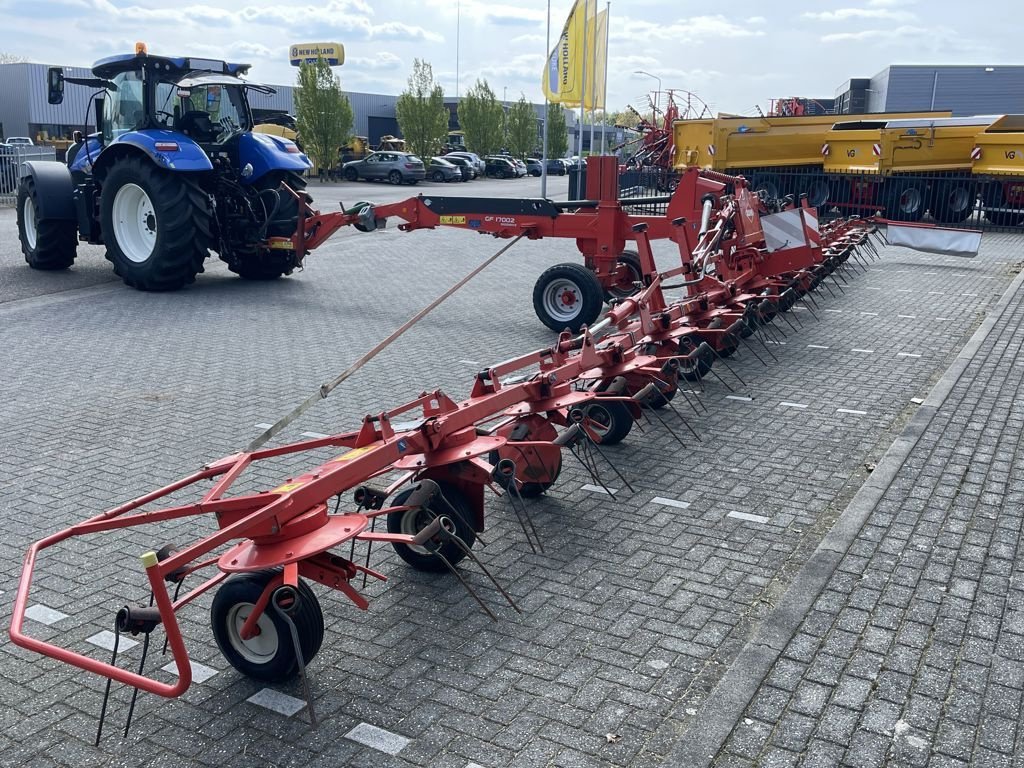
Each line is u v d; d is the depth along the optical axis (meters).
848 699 3.60
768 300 9.48
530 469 5.39
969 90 39.88
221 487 4.03
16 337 9.95
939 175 24.25
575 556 4.94
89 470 6.15
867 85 46.12
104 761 3.35
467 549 4.18
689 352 7.20
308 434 6.89
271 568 3.64
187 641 4.16
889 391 8.02
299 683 3.81
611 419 6.55
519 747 3.39
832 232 13.85
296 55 64.19
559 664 3.93
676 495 5.76
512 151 68.44
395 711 3.61
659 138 31.50
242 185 13.05
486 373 5.21
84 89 45.38
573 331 10.27
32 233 14.52
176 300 12.32
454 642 4.11
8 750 3.41
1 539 5.11
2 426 7.02
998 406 7.34
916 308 11.97
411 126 52.81
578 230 10.34
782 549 5.00
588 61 23.88
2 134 44.62
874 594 4.39
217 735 3.49
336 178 47.59
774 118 24.77
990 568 4.65
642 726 3.51
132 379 8.36
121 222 12.86
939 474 5.89
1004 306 11.80
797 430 6.98
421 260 17.16
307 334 10.34
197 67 13.01
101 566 4.85
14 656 4.03
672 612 4.35
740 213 9.41
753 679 3.72
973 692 3.64
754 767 3.23
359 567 3.95
